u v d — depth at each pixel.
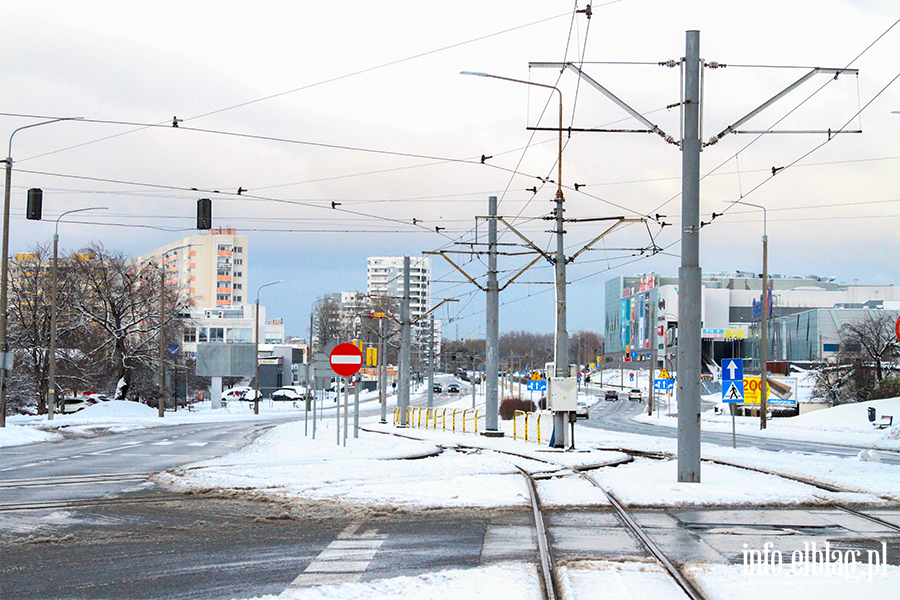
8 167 34.09
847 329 96.81
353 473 19.05
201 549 10.36
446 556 9.90
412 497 14.88
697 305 17.56
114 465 22.84
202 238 173.62
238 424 54.34
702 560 9.62
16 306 65.19
